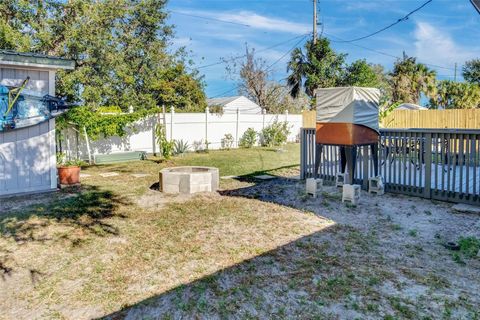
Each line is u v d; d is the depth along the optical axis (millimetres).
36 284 3689
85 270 3996
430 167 6770
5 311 3205
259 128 19891
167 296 3398
